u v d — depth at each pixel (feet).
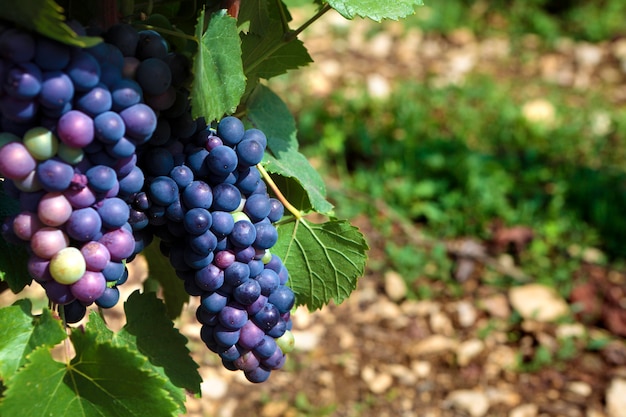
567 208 6.78
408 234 6.58
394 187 6.92
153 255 2.78
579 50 9.49
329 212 2.48
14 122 1.94
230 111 2.15
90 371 2.08
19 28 1.88
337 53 9.27
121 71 1.98
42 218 1.97
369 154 7.41
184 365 2.29
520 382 5.32
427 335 5.75
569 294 5.99
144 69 1.99
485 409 5.10
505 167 7.22
